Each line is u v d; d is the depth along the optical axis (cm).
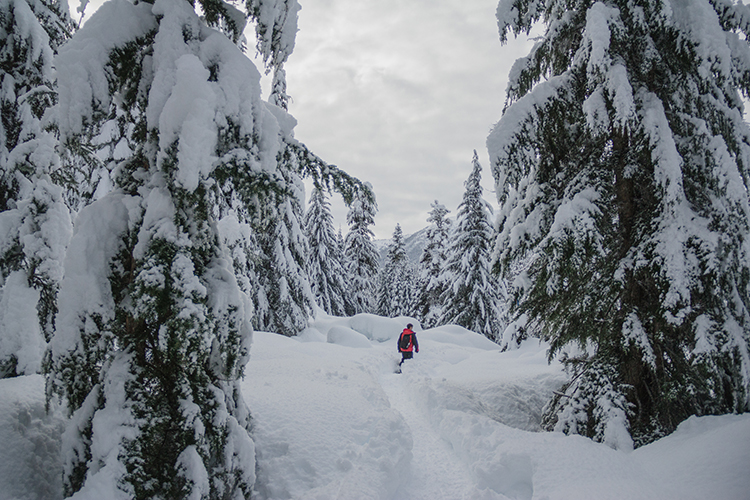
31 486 373
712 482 377
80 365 357
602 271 627
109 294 369
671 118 593
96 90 362
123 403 352
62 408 458
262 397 592
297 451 471
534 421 773
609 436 532
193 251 382
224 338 379
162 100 369
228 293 388
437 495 490
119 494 320
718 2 593
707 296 539
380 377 1167
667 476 416
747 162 574
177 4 398
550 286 594
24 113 581
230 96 384
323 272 2961
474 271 2383
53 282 524
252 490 410
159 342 339
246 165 386
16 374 502
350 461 478
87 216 375
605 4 602
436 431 710
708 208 562
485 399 844
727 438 437
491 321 2394
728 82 557
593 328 620
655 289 567
